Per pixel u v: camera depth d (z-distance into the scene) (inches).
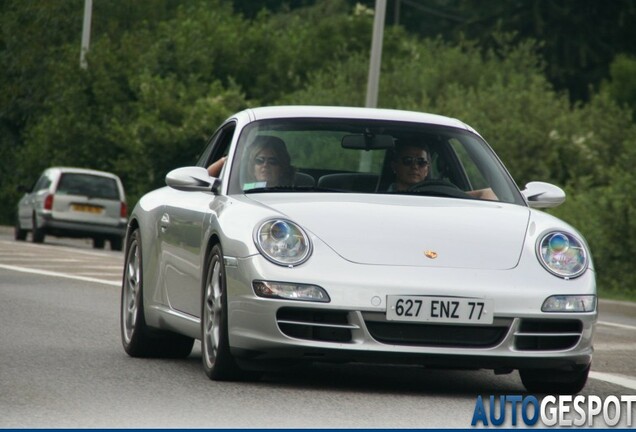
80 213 2753.4
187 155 3280.0
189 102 3383.4
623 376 845.8
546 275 701.3
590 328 707.4
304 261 690.8
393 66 3518.7
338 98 3034.0
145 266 860.0
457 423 624.4
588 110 2797.7
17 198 4020.7
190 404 649.6
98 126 3523.6
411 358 681.6
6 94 4173.2
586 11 4832.7
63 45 4055.1
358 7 4114.2
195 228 777.6
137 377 745.0
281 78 3789.4
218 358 721.0
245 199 753.0
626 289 1952.5
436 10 5807.1
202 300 753.0
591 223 2042.3
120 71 3548.2
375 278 682.2
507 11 4879.4
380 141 801.6
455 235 713.6
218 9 4943.4
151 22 4677.7
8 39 4215.1
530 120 2664.9
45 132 3555.6
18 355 821.2
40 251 2206.0
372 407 658.2
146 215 872.9
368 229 710.5
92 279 1537.9
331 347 679.7
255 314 690.2
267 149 788.6
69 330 983.0
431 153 807.1
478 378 804.0
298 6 6048.2
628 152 2223.2
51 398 657.0
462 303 681.6
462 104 2691.9
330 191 775.1
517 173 2512.3
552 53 4778.5
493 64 3216.0
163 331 846.5
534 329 693.3
